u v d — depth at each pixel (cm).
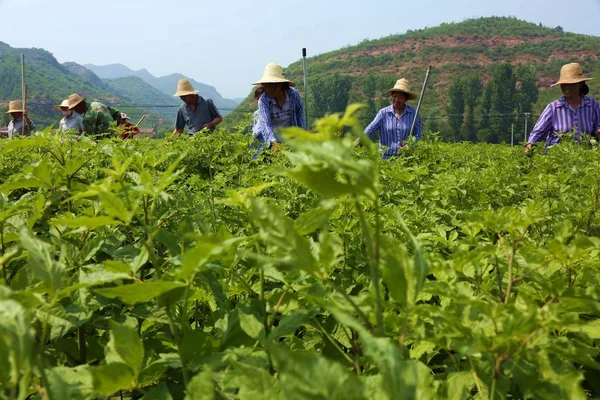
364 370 165
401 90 921
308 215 130
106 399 161
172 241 188
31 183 231
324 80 14925
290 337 220
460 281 192
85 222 146
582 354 133
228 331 165
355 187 110
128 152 305
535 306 139
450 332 138
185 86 1008
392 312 148
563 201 334
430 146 703
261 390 123
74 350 198
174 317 204
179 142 667
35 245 139
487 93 13512
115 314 195
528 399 155
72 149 380
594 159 512
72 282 180
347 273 275
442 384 149
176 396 173
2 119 11494
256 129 736
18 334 100
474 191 439
